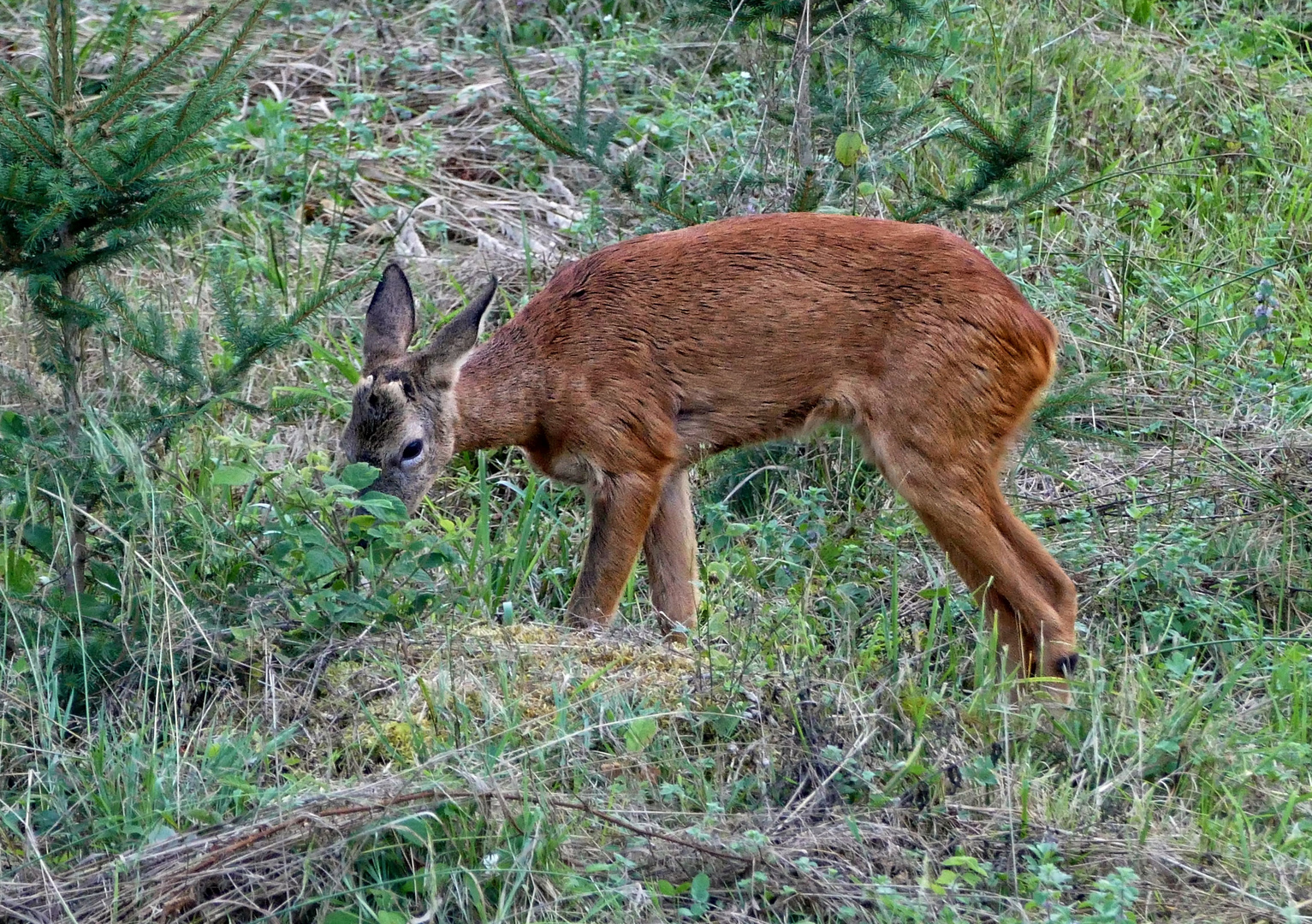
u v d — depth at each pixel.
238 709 9.52
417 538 11.01
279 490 10.81
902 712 9.22
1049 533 12.14
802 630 10.01
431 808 7.96
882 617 10.52
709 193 13.47
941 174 15.16
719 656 9.91
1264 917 7.57
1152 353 13.76
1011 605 10.58
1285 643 10.49
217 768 8.59
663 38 17.80
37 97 9.30
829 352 10.76
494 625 10.38
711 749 9.15
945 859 8.01
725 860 7.85
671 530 11.39
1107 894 7.46
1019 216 14.90
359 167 16.05
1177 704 9.40
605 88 16.95
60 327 9.88
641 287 10.95
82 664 9.62
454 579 10.96
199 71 15.70
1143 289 14.48
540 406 11.06
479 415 11.03
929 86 15.80
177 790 8.33
